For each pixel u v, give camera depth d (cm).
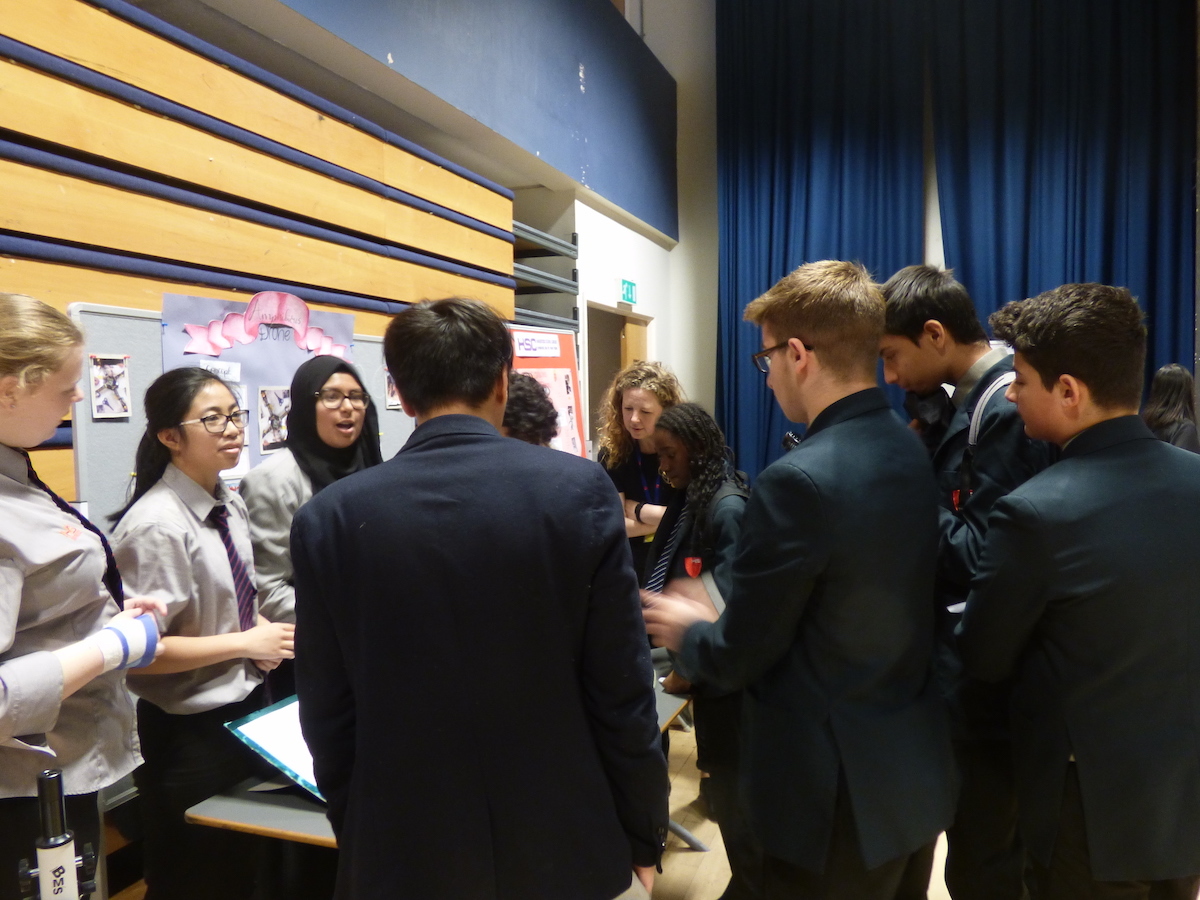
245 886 150
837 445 109
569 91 399
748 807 116
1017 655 120
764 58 523
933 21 486
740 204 532
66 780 108
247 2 213
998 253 479
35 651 103
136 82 180
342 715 90
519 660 84
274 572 173
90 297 170
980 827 152
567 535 86
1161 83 441
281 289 225
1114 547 105
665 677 177
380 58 254
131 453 171
